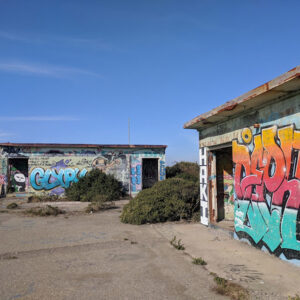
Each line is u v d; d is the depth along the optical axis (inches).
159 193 368.2
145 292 152.3
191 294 149.9
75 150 713.6
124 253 222.7
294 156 190.9
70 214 431.5
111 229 313.6
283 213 199.9
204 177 334.3
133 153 748.6
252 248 232.4
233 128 271.0
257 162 232.1
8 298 144.0
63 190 700.0
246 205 247.3
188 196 372.8
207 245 243.8
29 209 466.3
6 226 334.3
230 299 144.2
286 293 149.3
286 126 199.0
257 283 162.4
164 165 768.9
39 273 179.0
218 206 337.4
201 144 343.6
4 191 682.2
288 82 170.7
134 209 354.3
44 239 268.5
